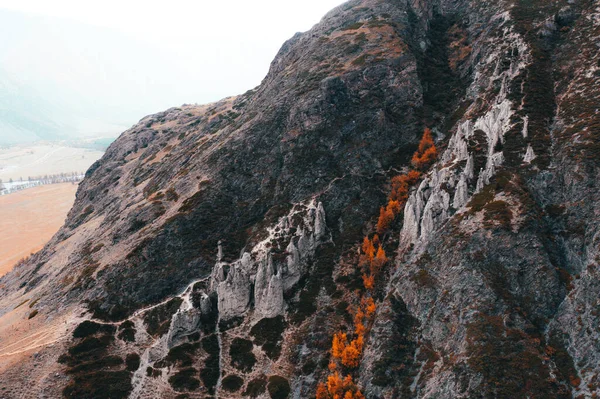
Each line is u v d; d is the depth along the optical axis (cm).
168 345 9481
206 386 8731
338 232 11256
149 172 19238
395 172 12188
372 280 9544
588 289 6938
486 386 6450
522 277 7631
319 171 12488
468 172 9550
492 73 12738
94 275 11575
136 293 10794
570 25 12544
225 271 10738
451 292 7931
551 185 8631
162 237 11744
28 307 11931
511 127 10038
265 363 9025
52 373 8925
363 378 7856
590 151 8344
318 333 9206
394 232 10519
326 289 10088
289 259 10406
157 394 8612
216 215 12231
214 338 9706
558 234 7994
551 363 6562
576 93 10150
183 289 10850
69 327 10075
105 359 9300
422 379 7262
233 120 18875
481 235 8194
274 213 11906
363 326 8875
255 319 9925
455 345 7275
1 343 10456
